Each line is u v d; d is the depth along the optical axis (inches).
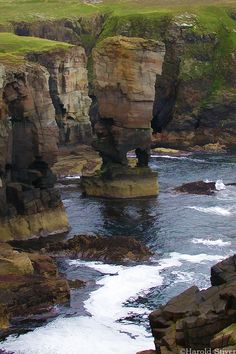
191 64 7500.0
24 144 3543.3
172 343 1635.1
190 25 7687.0
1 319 2335.1
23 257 2763.3
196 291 1850.4
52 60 5787.4
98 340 2196.1
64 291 2551.7
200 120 7253.9
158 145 6791.3
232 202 4276.6
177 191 4608.8
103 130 4559.5
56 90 5846.5
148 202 4296.3
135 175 4451.3
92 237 3344.0
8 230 3398.1
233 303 1654.8
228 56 7677.2
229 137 7116.1
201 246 3307.1
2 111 3380.9
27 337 2235.5
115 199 4384.8
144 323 2346.2
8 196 3474.4
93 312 2453.2
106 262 3063.5
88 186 4503.0
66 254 3176.7
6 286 2512.3
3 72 3329.2
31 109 3518.7
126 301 2568.9
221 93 7288.4
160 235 3513.8
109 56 4431.6
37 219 3513.8
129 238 3336.6
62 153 5639.8
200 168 5467.5
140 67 4394.7
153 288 2701.8
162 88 7618.1
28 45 6412.4
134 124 4463.6
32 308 2447.1
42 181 3617.1
